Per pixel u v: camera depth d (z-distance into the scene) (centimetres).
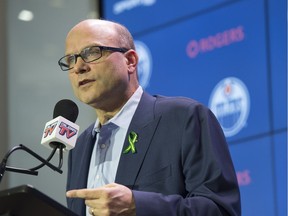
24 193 209
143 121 284
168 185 268
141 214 245
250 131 423
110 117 296
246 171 420
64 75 530
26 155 521
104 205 238
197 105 282
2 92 539
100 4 522
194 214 253
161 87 475
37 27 548
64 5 542
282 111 411
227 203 259
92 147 297
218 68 446
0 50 546
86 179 290
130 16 503
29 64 543
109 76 284
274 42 423
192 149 270
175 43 473
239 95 432
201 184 265
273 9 427
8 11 553
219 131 279
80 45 285
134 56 297
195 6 467
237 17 443
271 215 406
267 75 422
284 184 403
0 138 530
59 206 215
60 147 273
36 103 534
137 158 275
